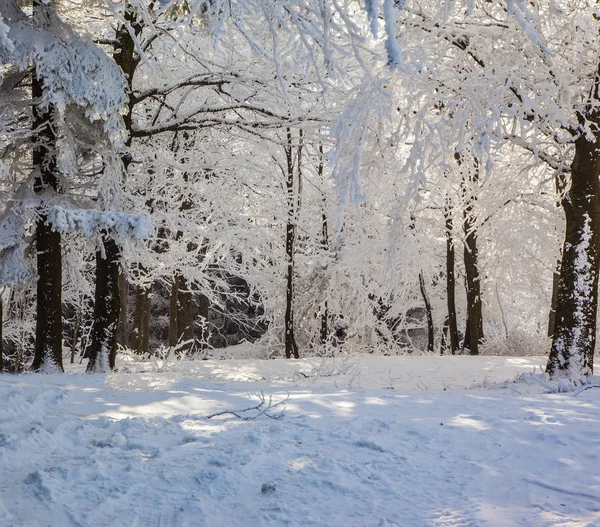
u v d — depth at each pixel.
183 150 19.69
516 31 12.95
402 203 13.30
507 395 9.07
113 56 15.26
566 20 13.06
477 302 23.53
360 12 14.66
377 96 10.47
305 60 7.86
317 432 6.23
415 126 12.64
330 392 9.66
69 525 3.99
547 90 12.23
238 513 4.16
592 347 12.30
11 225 13.41
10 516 4.12
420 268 26.34
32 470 5.12
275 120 16.38
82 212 12.88
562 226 21.89
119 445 5.88
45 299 13.95
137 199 15.30
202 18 10.09
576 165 12.52
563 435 5.93
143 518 4.09
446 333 32.12
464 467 5.07
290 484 4.68
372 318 27.17
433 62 12.84
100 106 12.95
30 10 16.28
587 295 12.20
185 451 5.59
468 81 12.52
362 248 24.19
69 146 13.38
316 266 26.11
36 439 5.81
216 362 16.80
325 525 3.94
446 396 8.84
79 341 28.95
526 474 4.86
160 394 9.21
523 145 13.38
